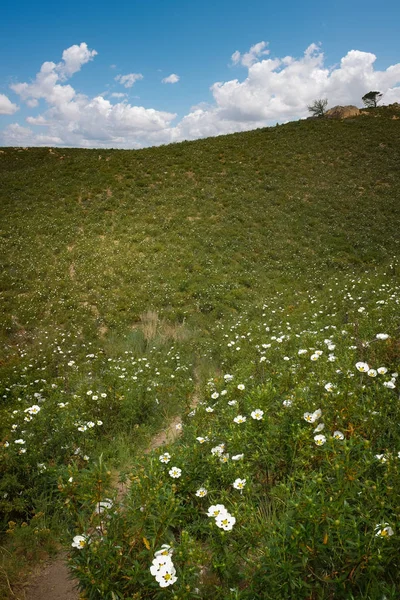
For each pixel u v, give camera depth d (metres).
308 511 2.00
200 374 8.45
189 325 12.42
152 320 12.43
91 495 2.62
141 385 6.82
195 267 16.22
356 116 38.16
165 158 28.41
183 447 3.33
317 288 15.30
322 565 2.01
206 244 18.27
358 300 11.97
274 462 2.87
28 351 10.65
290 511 2.25
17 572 2.99
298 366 4.60
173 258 16.86
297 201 22.91
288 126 35.66
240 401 4.22
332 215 21.42
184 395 6.61
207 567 2.34
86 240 17.67
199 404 5.02
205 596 2.07
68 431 4.68
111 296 13.82
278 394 3.78
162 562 2.03
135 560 2.21
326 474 2.41
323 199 23.14
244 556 2.16
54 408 5.42
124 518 2.51
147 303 13.62
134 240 18.02
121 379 7.15
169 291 14.40
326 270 16.86
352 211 21.83
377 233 19.66
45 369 9.22
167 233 18.89
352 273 16.16
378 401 3.03
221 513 2.29
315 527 1.95
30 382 8.34
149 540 2.37
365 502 2.18
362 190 24.12
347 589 1.89
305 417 2.92
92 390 6.50
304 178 25.59
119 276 15.23
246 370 5.56
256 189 24.23
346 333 6.03
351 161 27.69
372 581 1.84
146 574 2.12
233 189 23.98
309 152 29.27
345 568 1.92
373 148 29.45
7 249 16.45
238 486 2.58
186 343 10.96
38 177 24.75
